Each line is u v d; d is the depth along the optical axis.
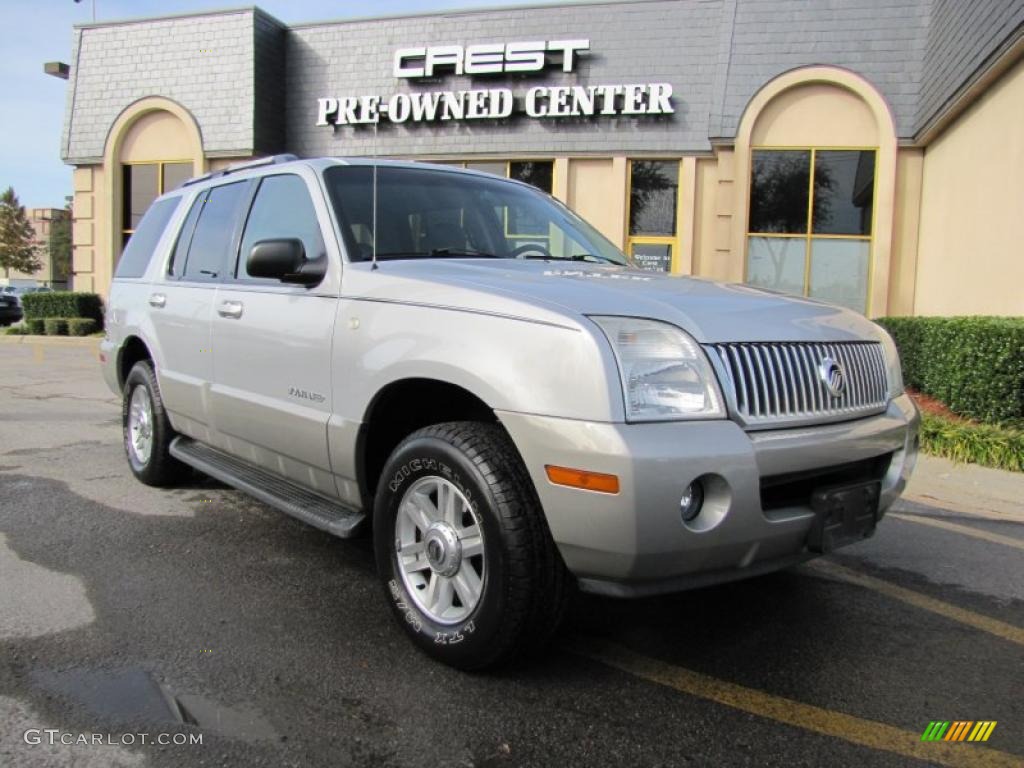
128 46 18.50
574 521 2.61
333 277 3.61
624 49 15.21
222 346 4.32
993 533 5.11
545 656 3.17
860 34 13.66
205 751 2.46
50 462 6.29
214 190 5.01
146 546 4.34
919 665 3.20
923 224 13.59
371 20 17.00
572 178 15.70
